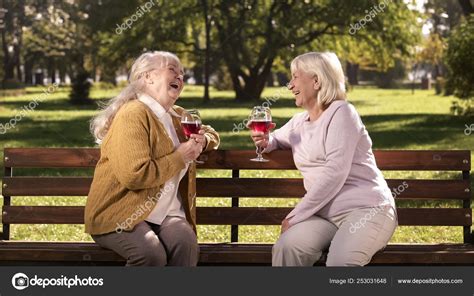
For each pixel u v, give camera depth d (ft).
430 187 14.33
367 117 61.72
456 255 13.09
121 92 13.25
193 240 12.58
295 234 12.44
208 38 93.97
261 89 94.17
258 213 14.35
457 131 47.78
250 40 94.89
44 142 43.14
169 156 12.45
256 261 13.17
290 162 14.15
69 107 75.51
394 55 103.19
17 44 100.42
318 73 12.94
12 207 14.23
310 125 13.11
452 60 54.70
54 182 14.24
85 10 97.09
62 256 12.98
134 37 95.76
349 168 12.54
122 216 12.34
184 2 95.50
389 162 14.30
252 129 13.87
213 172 29.68
